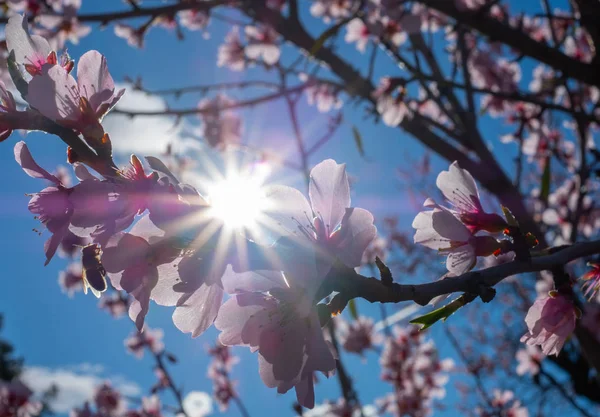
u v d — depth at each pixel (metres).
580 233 0.84
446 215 0.23
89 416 0.86
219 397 0.99
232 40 0.89
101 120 0.19
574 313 0.23
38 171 0.19
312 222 0.19
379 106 0.59
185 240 0.17
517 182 0.64
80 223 0.17
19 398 0.73
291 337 0.18
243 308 0.19
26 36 0.20
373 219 0.18
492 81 0.84
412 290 0.19
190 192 0.17
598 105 0.52
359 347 0.93
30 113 0.19
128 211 0.18
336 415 0.77
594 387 1.21
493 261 0.55
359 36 0.74
